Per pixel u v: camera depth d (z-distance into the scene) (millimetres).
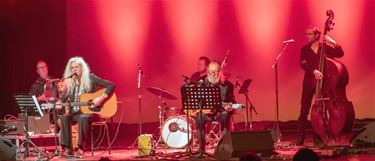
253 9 10578
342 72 8086
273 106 10516
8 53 10367
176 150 8719
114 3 10633
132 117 10570
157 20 10609
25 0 10406
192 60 10586
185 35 10625
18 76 10406
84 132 8047
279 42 10523
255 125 10461
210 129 9898
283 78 10516
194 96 7059
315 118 8148
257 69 10547
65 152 8039
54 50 10477
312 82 8562
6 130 7988
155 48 10617
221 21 10570
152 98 10586
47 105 7934
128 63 10625
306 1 10484
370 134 7953
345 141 8836
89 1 10586
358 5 10492
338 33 10508
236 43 10570
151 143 7906
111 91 8188
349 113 8023
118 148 9352
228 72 10508
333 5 10484
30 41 10438
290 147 8422
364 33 10484
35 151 8812
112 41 10648
